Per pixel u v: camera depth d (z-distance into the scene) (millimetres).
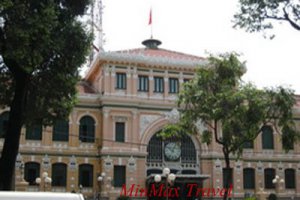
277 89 31594
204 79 32469
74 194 10906
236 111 31141
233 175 54750
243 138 31766
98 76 54969
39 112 25938
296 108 58250
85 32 24672
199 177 51031
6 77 25453
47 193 10758
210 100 31797
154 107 53500
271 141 58094
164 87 54188
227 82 32250
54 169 50625
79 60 24453
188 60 55062
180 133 38000
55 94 25516
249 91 31594
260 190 54125
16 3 20422
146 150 52500
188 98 32688
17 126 22484
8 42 20422
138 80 53750
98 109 52844
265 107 31375
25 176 49438
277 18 22453
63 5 23797
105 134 51312
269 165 57344
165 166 52906
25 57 20656
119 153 51219
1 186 21766
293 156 58438
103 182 50125
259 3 22438
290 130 31953
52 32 22344
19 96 22656
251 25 23047
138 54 53562
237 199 54219
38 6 21344
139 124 52812
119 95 52344
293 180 58188
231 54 32469
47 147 50531
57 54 23672
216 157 53875
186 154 53906
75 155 51250
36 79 24750
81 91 55188
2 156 22219
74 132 51625
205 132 33656
